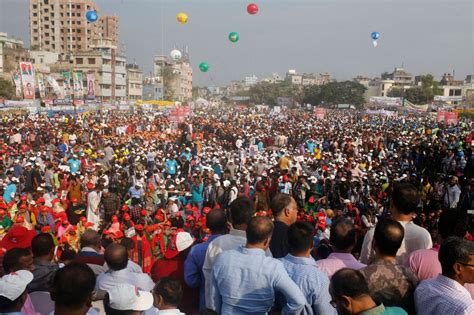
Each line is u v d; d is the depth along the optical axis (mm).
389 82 143875
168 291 3818
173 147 26578
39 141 27906
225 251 4012
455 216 4426
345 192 14672
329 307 3830
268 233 3883
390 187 13805
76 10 132750
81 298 3205
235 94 188750
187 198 15188
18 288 3793
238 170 19047
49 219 10703
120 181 15727
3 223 10805
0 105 42219
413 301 3592
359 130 39312
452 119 41094
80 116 47125
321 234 8594
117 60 99250
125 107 67875
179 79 142125
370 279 3605
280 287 3668
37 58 104188
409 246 4367
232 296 3752
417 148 22406
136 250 7938
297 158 21969
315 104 126500
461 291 3264
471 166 18000
